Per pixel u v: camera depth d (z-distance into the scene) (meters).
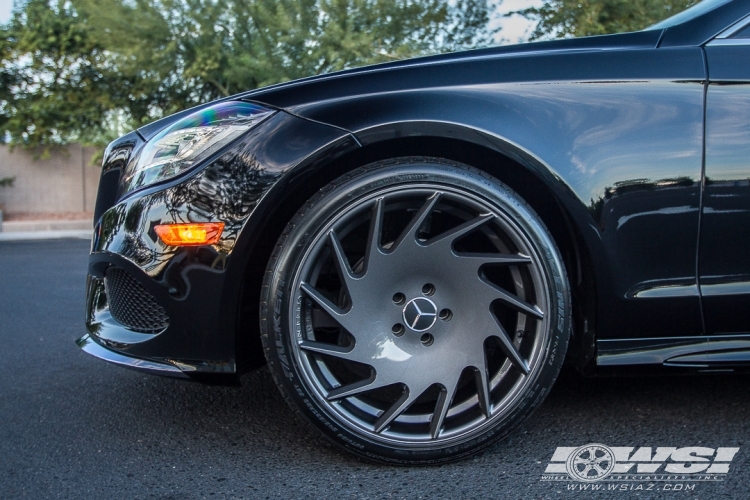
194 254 1.56
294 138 1.55
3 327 3.33
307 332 1.58
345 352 1.55
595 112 1.62
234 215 1.54
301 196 1.65
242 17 11.65
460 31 10.83
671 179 1.60
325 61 11.31
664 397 2.04
